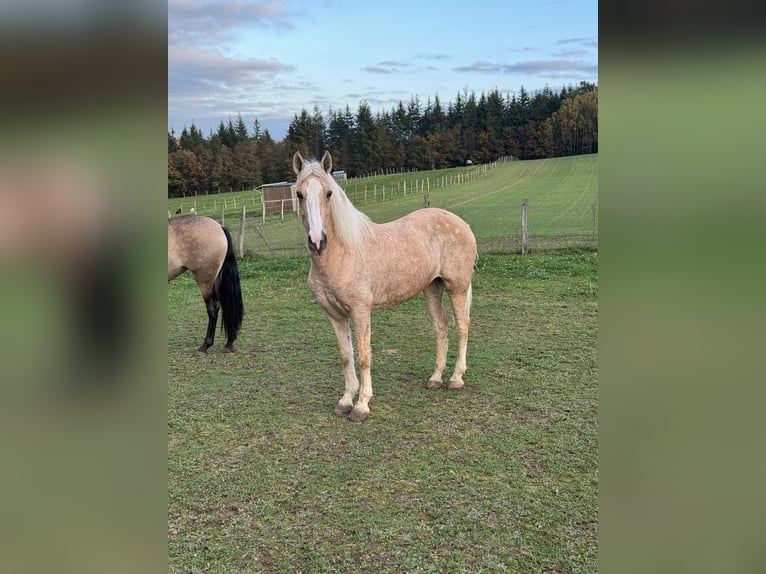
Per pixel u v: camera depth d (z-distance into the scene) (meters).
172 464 3.11
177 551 2.33
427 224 4.11
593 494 2.70
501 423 3.56
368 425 3.60
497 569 2.17
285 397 4.17
